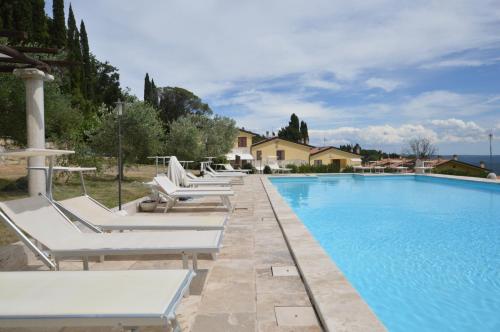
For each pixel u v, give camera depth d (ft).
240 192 40.16
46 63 20.92
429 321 12.84
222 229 15.10
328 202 43.60
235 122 112.68
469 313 13.38
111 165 52.49
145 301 6.64
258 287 11.53
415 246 22.74
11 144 37.93
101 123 53.16
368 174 80.43
